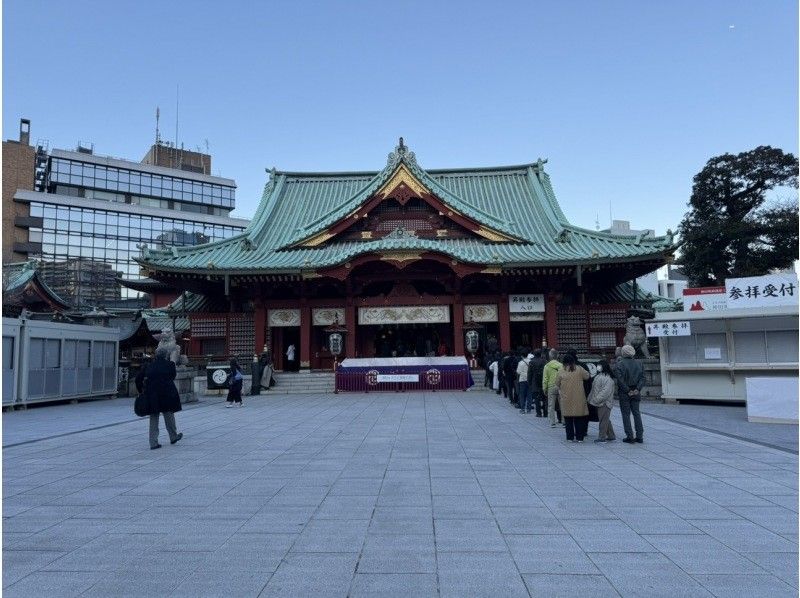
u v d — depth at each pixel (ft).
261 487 31.01
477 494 28.99
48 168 310.04
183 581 18.69
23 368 77.56
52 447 45.03
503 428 52.90
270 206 137.59
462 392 94.79
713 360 72.64
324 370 113.91
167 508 27.14
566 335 114.62
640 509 26.14
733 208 180.65
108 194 324.39
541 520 24.62
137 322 121.29
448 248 107.34
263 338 116.16
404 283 116.47
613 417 61.77
